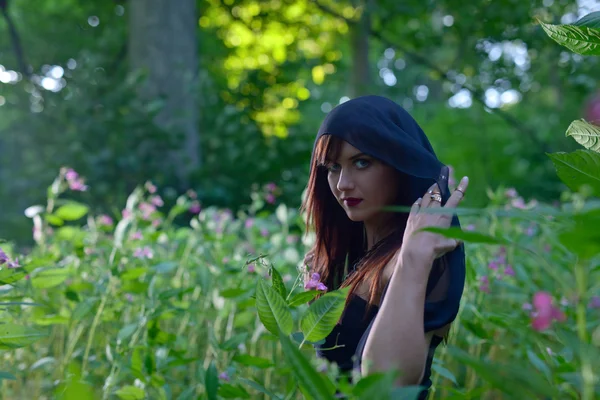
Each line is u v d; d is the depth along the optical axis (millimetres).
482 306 2998
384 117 1882
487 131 17125
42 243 3748
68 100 9828
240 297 2949
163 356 2496
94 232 3715
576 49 1369
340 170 1936
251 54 15891
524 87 14164
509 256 3557
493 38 12141
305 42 17703
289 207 9867
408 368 1568
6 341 2002
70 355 2922
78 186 3705
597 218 906
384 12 13102
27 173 10211
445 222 1674
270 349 3260
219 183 9703
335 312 1482
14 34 12445
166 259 3932
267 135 11266
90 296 3146
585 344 1050
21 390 3115
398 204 1930
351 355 1899
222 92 12500
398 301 1608
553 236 1286
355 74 13797
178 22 10625
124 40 13141
